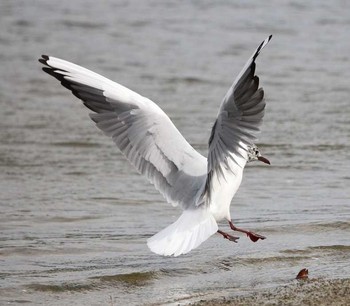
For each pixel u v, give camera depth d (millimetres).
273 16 34500
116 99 9797
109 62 27000
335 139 18953
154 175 10016
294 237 12547
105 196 14906
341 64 27281
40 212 13891
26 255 11719
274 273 10938
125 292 10266
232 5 36688
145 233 12836
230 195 10211
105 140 18906
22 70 25703
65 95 23250
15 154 17562
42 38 30125
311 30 32250
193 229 9594
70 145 18391
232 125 8977
